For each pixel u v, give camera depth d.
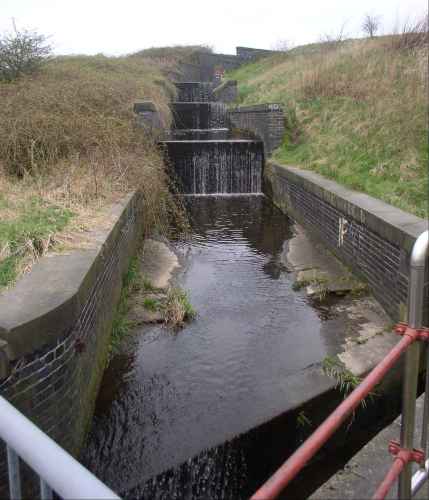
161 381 4.80
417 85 11.13
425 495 2.17
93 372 4.44
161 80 18.78
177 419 4.22
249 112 15.01
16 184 7.51
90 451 3.88
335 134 11.59
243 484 3.89
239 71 24.53
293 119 13.38
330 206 8.28
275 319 6.10
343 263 7.76
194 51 25.89
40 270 4.25
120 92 13.67
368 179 8.76
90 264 4.41
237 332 5.79
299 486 3.83
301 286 7.09
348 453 4.16
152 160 10.43
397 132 9.84
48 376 3.35
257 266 8.01
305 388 4.55
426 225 5.65
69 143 8.99
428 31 13.58
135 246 8.20
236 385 4.70
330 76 14.20
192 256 8.54
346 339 5.47
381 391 4.52
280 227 10.24
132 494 3.53
